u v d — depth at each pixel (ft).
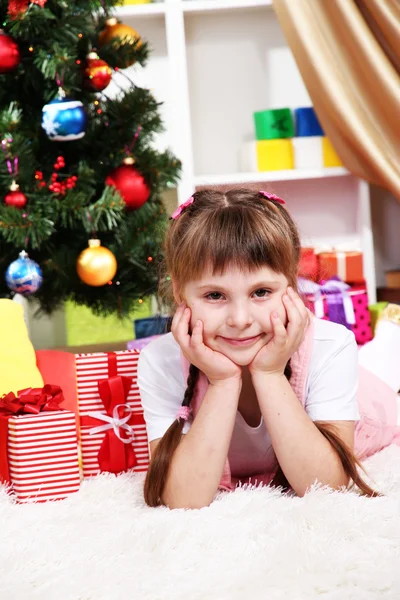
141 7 7.66
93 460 4.57
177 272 3.64
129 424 4.59
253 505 3.48
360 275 7.31
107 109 6.49
